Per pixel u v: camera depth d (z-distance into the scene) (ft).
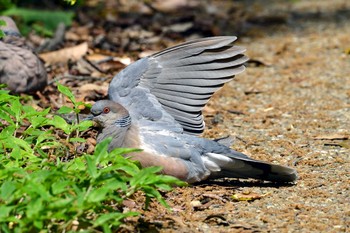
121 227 27.86
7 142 30.68
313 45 58.75
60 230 25.76
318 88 47.91
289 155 36.42
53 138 32.68
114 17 62.59
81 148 35.35
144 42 56.90
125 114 31.99
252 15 69.21
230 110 43.57
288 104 44.78
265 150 37.14
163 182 26.12
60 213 24.47
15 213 25.62
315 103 44.88
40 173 25.81
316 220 29.17
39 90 42.47
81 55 48.98
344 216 29.58
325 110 43.57
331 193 31.86
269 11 71.31
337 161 35.40
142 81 33.27
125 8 66.59
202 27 60.70
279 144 37.91
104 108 31.91
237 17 68.13
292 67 52.85
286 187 32.53
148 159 31.50
